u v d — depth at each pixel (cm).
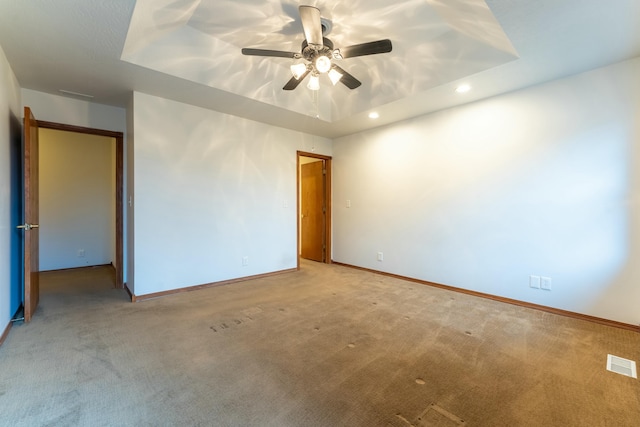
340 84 395
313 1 237
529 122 304
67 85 297
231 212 397
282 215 457
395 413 149
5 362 193
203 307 301
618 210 257
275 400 158
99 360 197
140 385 170
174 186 344
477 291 346
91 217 500
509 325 259
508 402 158
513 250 318
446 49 286
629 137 251
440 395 163
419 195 402
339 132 485
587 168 271
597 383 174
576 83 276
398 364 195
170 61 273
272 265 446
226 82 313
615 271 259
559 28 206
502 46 241
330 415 147
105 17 193
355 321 266
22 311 281
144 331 242
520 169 311
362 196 482
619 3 180
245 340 228
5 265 234
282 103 365
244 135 407
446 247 374
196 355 204
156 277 333
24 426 138
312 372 185
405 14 256
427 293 354
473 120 346
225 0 237
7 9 183
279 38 294
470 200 350
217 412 149
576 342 227
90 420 143
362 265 484
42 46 226
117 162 364
